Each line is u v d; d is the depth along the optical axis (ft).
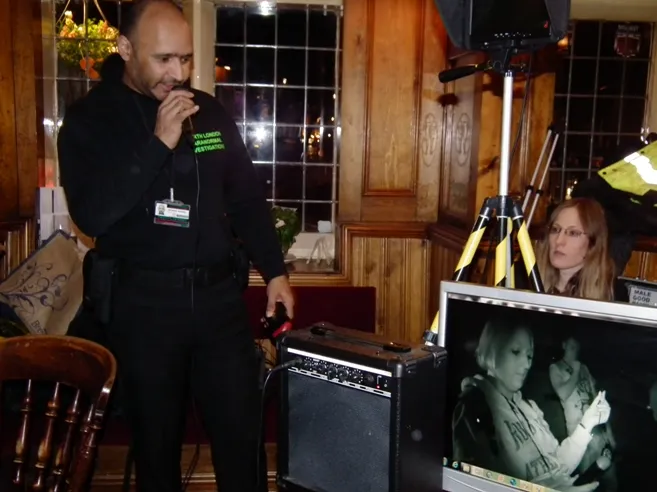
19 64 10.64
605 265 5.98
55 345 4.80
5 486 4.93
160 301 5.60
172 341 5.65
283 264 6.62
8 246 10.49
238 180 6.25
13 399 7.36
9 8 10.38
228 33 11.51
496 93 8.93
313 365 4.46
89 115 5.54
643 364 3.52
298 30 11.57
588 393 3.71
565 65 11.69
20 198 10.94
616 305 3.57
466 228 9.78
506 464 4.07
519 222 5.41
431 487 4.36
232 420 5.96
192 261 5.66
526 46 5.32
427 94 11.23
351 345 4.41
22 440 4.83
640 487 3.57
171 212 5.57
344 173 11.48
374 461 4.25
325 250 12.02
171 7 5.33
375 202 11.56
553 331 3.82
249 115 11.75
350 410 4.33
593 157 11.87
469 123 9.67
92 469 4.22
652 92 11.70
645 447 3.54
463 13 5.54
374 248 11.35
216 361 5.89
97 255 5.78
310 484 4.64
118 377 5.72
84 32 11.28
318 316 10.84
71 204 5.49
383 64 11.16
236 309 6.00
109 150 5.49
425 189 11.53
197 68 11.18
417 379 4.12
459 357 4.24
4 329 8.66
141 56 5.30
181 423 5.94
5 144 10.54
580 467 3.76
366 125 11.30
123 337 5.64
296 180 12.00
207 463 8.28
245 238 6.53
